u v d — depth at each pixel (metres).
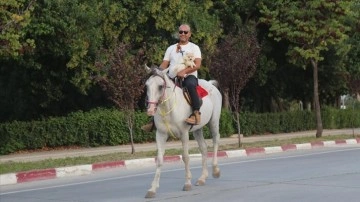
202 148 12.73
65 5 20.36
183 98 11.41
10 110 26.80
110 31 23.81
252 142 25.20
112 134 24.64
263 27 30.38
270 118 32.28
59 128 23.50
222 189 11.98
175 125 11.30
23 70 24.66
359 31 30.67
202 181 12.59
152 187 11.21
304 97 37.56
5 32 16.38
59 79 24.22
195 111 11.52
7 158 20.22
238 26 28.80
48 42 21.06
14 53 17.05
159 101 10.99
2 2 16.17
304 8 26.30
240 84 22.55
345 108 41.47
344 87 35.72
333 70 33.12
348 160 17.69
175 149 21.59
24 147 22.58
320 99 39.69
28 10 17.00
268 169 15.62
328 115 37.12
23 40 20.22
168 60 11.93
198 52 11.91
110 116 24.72
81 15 20.81
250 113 31.00
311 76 34.59
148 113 10.67
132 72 19.69
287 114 33.53
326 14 26.11
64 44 21.05
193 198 10.91
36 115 26.45
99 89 26.75
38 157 20.23
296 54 27.78
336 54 31.09
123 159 18.31
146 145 24.77
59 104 26.58
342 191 11.47
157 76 10.97
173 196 11.18
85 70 22.70
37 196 11.94
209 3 26.62
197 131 12.60
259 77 30.81
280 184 12.59
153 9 23.67
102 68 20.91
